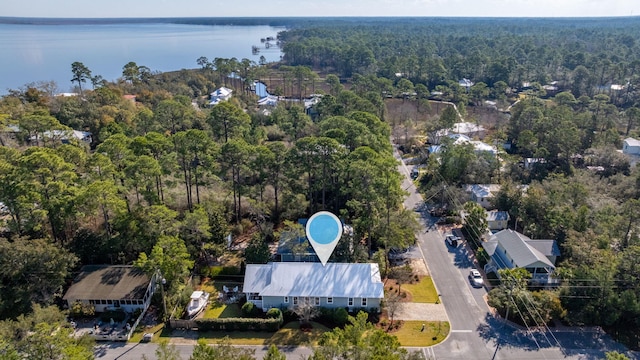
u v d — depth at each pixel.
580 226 58.19
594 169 86.00
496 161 81.00
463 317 47.69
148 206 59.38
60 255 46.50
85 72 119.88
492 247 58.09
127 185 58.56
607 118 106.00
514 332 45.22
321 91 147.50
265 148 64.81
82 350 33.53
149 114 89.88
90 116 93.19
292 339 44.34
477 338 44.38
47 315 39.53
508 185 71.06
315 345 43.25
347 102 119.38
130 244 53.38
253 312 47.72
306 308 45.69
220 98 139.00
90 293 47.19
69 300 46.75
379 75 187.62
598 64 161.25
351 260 54.22
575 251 51.69
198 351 31.61
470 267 57.72
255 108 127.31
